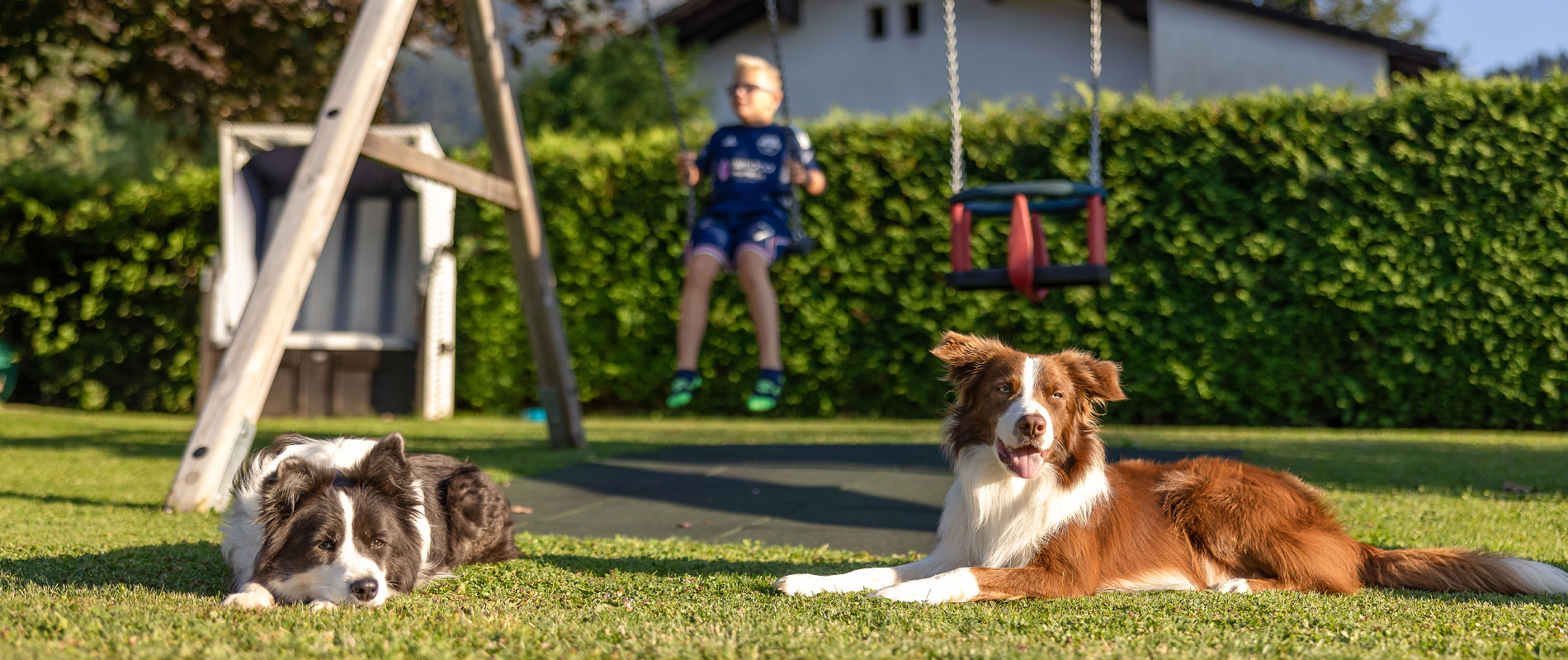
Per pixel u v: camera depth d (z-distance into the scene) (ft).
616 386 35.99
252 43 28.94
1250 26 48.06
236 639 6.77
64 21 26.17
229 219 33.58
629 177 35.32
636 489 18.02
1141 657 6.50
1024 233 15.89
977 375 10.18
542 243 22.61
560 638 6.97
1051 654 6.51
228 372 14.94
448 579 9.97
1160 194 30.94
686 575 10.27
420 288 34.04
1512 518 13.80
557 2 30.50
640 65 55.47
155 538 12.09
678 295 34.99
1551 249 28.58
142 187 37.93
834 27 57.77
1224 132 30.45
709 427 30.86
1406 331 29.66
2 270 38.37
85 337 38.17
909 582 9.25
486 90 20.85
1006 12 54.29
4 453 21.52
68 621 7.08
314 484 8.78
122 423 31.17
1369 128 29.63
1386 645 6.92
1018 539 9.51
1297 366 30.22
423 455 11.48
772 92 17.99
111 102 53.57
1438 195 29.37
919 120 32.96
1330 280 29.86
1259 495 10.16
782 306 34.09
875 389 34.19
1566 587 9.12
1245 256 30.42
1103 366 10.16
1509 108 28.99
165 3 26.12
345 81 16.15
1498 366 29.01
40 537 11.98
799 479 18.92
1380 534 12.67
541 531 14.28
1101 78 52.13
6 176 38.86
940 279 32.73
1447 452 22.00
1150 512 10.30
